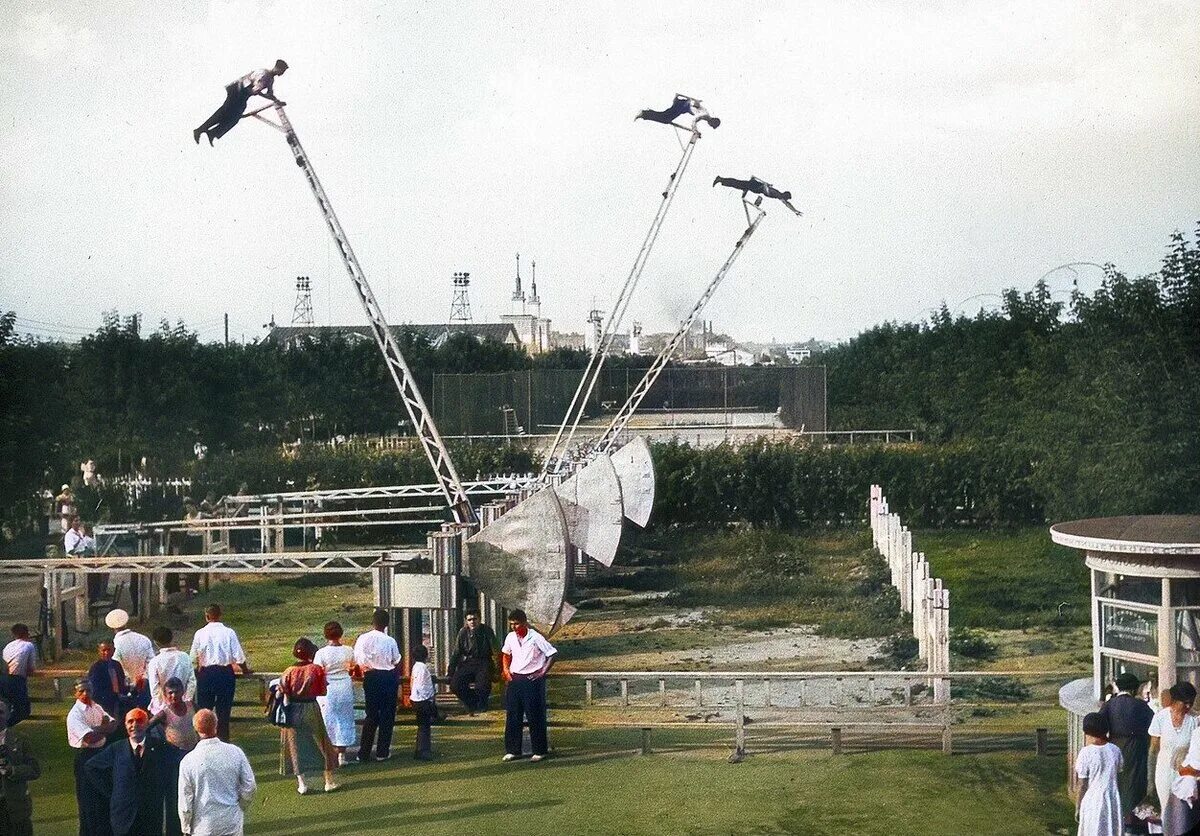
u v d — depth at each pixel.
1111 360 28.47
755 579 31.28
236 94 24.72
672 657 22.98
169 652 14.34
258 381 52.09
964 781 14.16
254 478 41.09
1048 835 12.29
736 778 14.46
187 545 31.70
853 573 31.73
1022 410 40.03
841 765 14.95
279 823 13.00
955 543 37.19
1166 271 28.33
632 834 12.48
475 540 19.70
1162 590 11.99
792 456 40.97
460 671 17.45
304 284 86.44
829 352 66.38
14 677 16.17
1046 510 32.41
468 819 13.01
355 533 37.69
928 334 55.75
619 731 16.97
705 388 65.62
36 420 35.12
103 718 12.50
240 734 17.02
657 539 38.75
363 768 15.20
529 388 59.06
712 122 32.00
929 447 42.59
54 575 22.66
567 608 19.78
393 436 61.50
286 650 23.56
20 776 12.52
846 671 21.52
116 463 43.38
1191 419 27.55
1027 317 47.66
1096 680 13.03
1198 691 12.37
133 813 11.73
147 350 45.72
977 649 23.02
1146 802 11.78
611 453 36.28
